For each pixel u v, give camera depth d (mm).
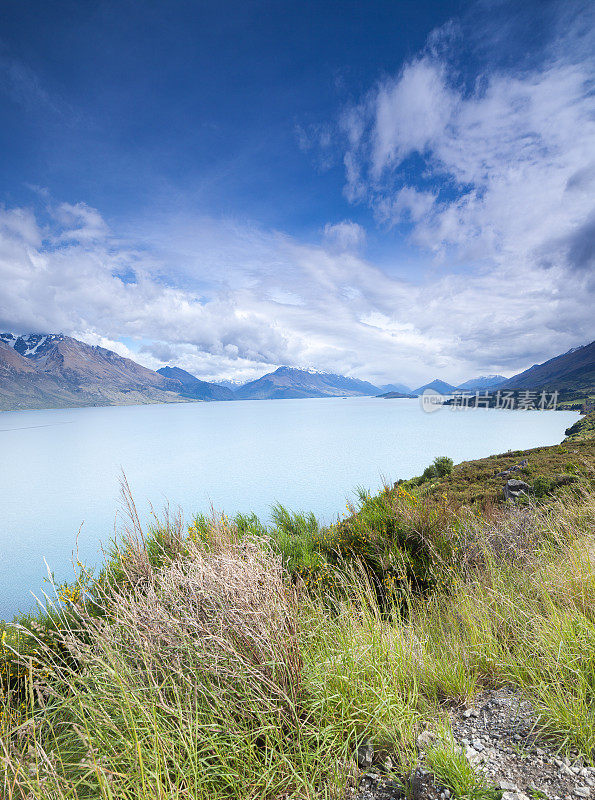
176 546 4484
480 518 5750
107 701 1953
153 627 2230
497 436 186500
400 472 115500
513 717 1988
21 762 1621
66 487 141625
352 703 2139
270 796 1753
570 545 4258
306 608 3059
